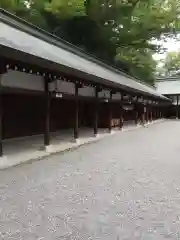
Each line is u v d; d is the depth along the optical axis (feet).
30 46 25.81
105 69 57.31
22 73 23.89
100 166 22.84
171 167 23.07
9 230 10.98
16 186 16.65
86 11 74.90
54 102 44.11
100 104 53.93
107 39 85.30
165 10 80.23
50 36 40.40
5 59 19.24
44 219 12.08
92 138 39.45
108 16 77.20
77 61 39.11
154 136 46.85
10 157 23.94
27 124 37.19
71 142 34.42
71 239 10.34
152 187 17.16
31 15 72.54
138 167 22.88
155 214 12.87
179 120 107.65
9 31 29.07
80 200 14.57
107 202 14.34
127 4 75.41
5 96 33.12
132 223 11.87
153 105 91.20
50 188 16.48
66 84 31.45
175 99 124.77
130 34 84.48
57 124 45.27
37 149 28.30
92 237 10.53
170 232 11.09
